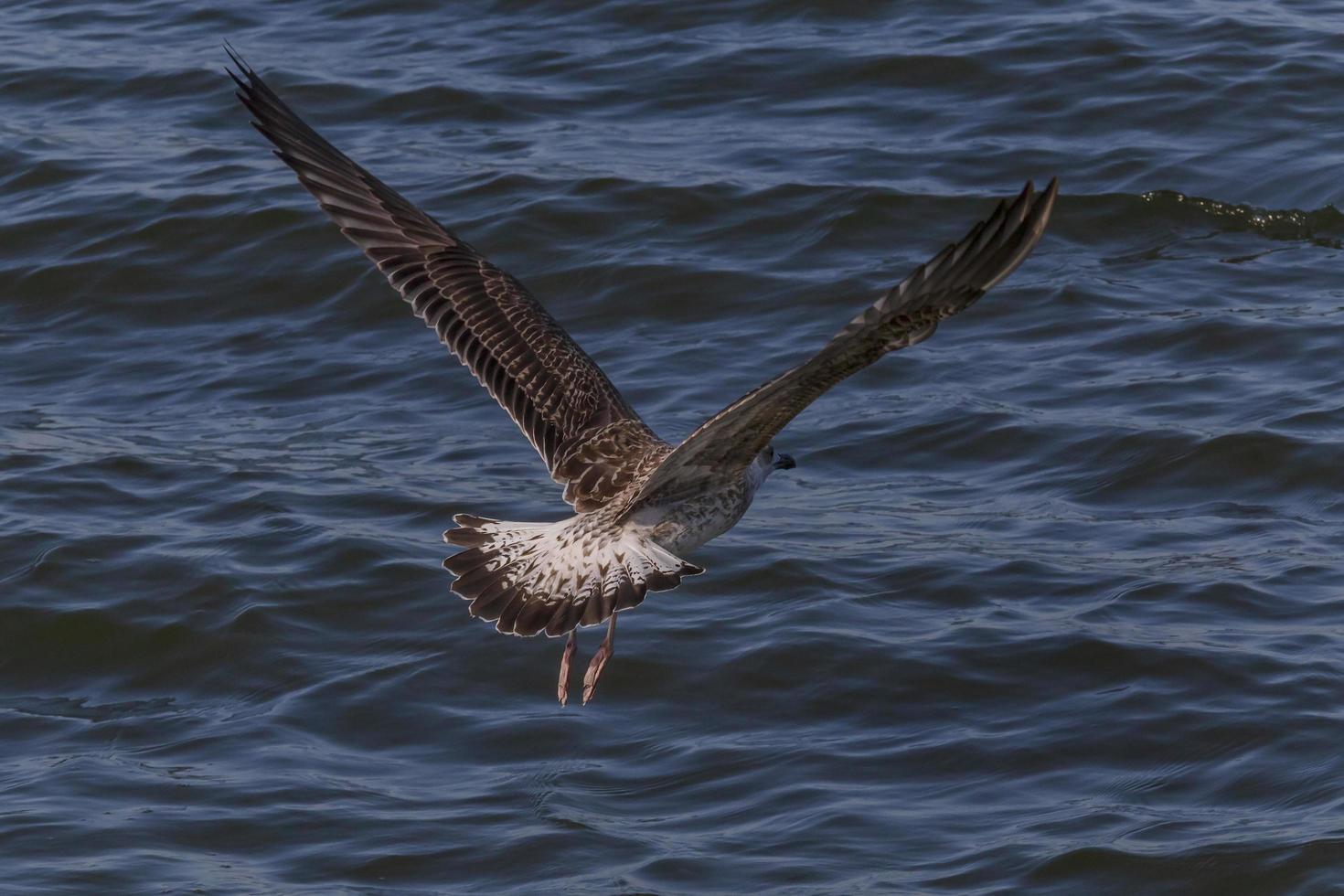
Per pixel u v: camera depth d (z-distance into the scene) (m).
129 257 19.62
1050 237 19.27
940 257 6.68
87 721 13.26
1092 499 15.38
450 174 20.45
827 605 13.94
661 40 23.28
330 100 22.33
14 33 25.02
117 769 12.57
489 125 21.66
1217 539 14.66
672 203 19.75
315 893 11.13
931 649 13.36
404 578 14.48
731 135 21.11
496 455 16.41
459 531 8.82
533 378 9.43
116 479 16.08
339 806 12.02
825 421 16.80
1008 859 11.21
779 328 17.92
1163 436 15.91
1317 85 21.08
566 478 9.12
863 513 15.34
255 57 23.62
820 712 12.88
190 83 23.11
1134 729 12.42
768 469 9.44
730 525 9.02
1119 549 14.59
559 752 12.60
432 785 12.30
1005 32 22.75
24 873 11.38
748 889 11.06
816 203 19.58
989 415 16.56
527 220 19.55
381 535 15.06
